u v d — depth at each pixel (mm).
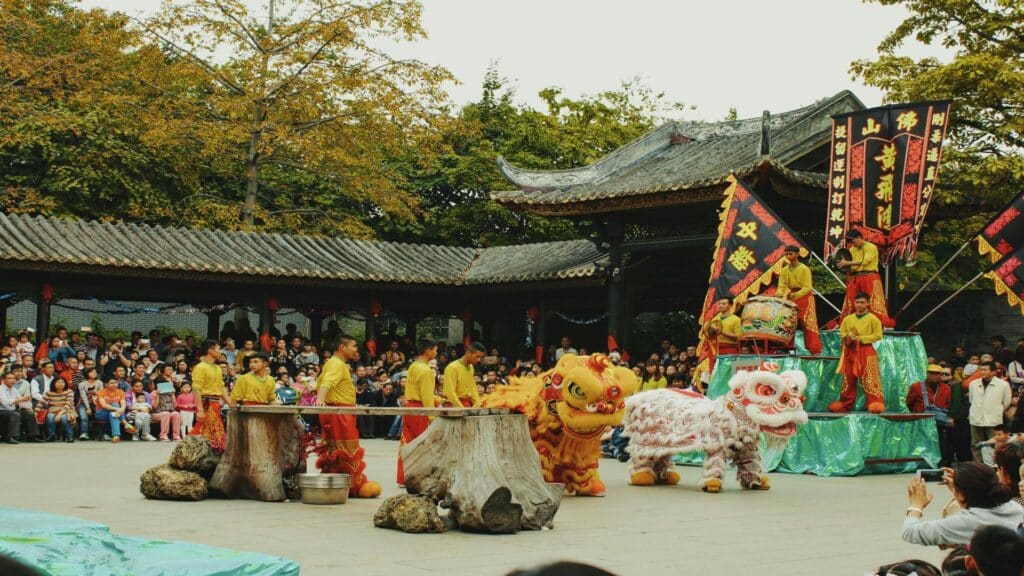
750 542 8672
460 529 9172
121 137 32562
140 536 8531
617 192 23719
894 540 8891
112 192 31234
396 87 32812
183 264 24234
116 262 23328
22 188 30453
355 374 24438
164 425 21047
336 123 33531
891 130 17516
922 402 16719
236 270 24922
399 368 25750
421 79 33125
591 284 26359
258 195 35531
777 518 10258
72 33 33594
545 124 36812
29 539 6691
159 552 6461
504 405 11977
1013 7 21844
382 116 32844
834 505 11414
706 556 7941
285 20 34250
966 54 22109
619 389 11625
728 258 17500
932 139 17156
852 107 23906
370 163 33719
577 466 12078
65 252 23000
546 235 35312
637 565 7531
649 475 13438
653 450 13203
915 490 6223
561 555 7910
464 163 35344
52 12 33594
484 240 35219
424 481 9289
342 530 9062
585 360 11773
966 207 23578
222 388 14391
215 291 25953
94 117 31078
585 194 24453
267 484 11055
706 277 27844
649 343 32469
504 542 8562
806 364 16188
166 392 21281
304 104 32656
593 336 30641
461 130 33812
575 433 11734
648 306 30547
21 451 17609
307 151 32469
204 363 14195
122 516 9727
